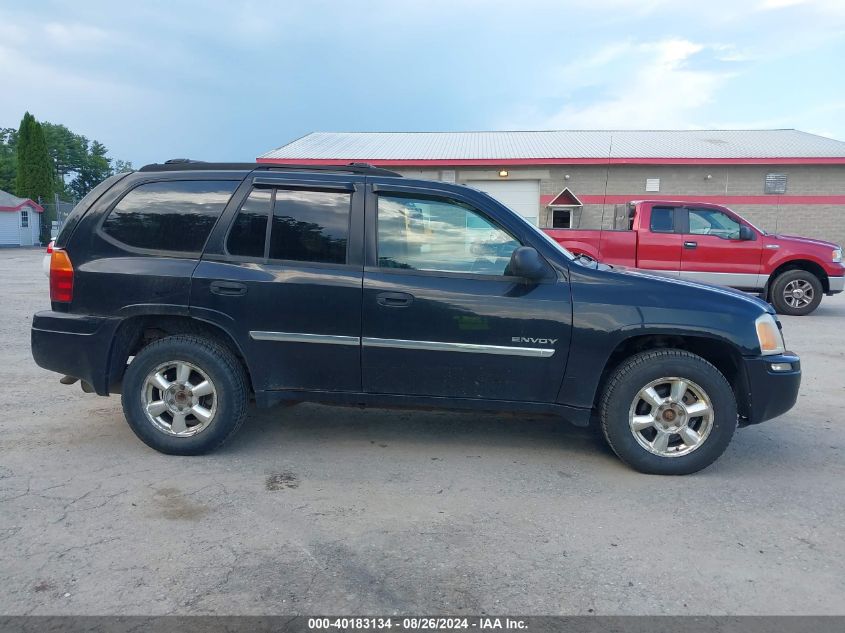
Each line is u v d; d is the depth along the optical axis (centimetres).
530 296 416
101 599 277
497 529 347
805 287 1152
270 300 422
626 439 421
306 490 392
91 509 360
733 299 427
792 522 361
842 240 2280
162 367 433
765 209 2289
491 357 419
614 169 2289
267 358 430
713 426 415
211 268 427
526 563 313
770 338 422
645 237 1148
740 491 402
